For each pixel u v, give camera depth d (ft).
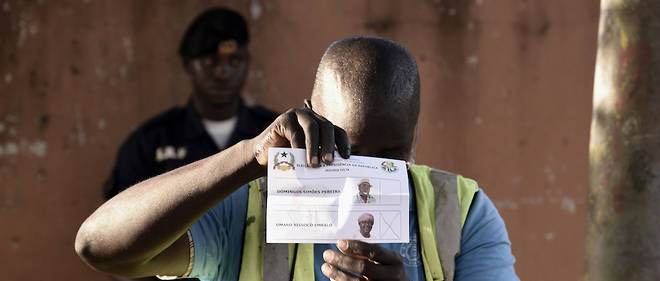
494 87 15.24
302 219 4.08
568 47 15.48
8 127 14.03
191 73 13.39
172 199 4.05
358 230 4.10
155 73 14.37
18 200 14.02
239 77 13.39
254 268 4.96
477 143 15.15
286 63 14.66
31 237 14.05
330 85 4.71
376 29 14.98
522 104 15.31
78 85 14.21
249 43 14.56
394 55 4.78
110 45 14.28
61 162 14.15
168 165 12.91
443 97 15.08
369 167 4.17
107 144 14.25
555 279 15.30
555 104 15.42
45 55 14.15
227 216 5.07
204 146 13.12
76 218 14.15
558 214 15.34
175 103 14.40
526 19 15.37
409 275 5.16
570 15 15.49
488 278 5.18
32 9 14.15
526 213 15.24
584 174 15.47
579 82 15.49
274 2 14.65
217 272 5.01
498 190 15.20
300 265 4.96
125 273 4.53
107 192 12.91
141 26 14.35
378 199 4.14
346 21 14.88
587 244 5.94
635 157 5.57
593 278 5.82
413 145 4.97
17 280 13.98
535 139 15.34
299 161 4.04
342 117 4.59
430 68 15.07
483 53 15.21
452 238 5.23
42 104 14.14
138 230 4.09
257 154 4.02
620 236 5.62
